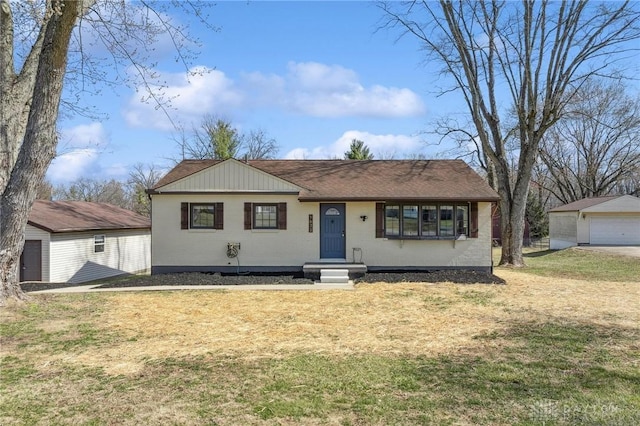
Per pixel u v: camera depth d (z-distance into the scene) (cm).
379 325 858
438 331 810
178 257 1606
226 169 1596
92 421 440
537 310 999
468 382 544
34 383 550
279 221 1609
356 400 489
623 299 1145
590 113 3431
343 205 1622
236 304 1069
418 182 1705
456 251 1616
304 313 966
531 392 510
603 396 497
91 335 785
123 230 2464
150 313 970
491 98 2023
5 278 998
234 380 554
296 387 528
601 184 3947
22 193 988
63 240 1964
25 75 1020
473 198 1568
